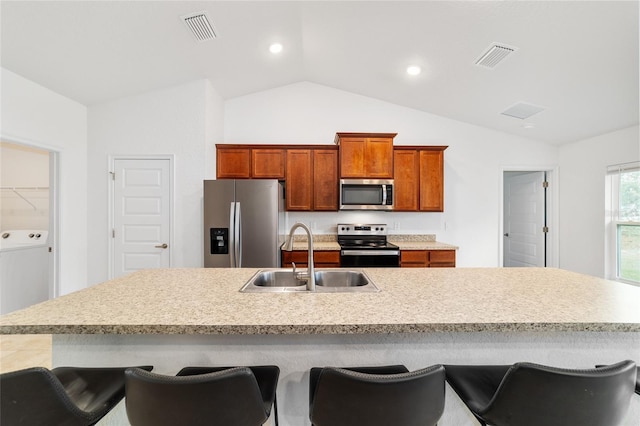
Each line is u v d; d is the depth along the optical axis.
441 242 3.99
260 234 3.08
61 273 3.01
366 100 4.04
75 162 3.16
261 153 3.62
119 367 1.16
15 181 3.97
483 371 1.13
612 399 0.80
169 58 2.84
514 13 2.09
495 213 4.09
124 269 3.30
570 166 3.87
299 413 1.21
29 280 3.23
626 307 1.13
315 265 3.32
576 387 0.78
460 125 4.07
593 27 2.03
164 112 3.29
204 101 3.31
